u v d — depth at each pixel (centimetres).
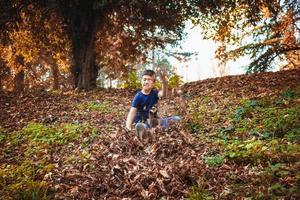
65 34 2103
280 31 1717
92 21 1958
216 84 1566
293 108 834
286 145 609
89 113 1128
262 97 1070
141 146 638
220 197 441
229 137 731
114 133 776
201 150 642
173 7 1884
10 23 1862
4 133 881
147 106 684
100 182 513
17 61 2462
